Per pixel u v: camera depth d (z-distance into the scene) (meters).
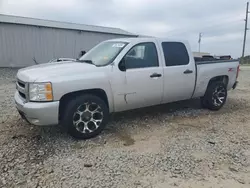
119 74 3.99
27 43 17.20
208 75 5.29
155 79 4.39
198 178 2.72
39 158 3.14
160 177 2.73
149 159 3.16
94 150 3.42
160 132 4.18
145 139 3.86
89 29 20.19
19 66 17.11
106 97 3.94
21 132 4.03
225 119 5.03
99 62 4.15
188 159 3.18
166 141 3.78
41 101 3.37
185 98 5.12
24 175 2.73
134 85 4.15
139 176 2.74
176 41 4.85
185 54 4.91
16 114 5.03
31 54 17.52
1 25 15.97
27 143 3.60
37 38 17.58
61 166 2.94
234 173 2.85
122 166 2.96
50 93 3.37
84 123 3.79
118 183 2.60
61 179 2.66
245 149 3.53
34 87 3.37
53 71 3.62
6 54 16.48
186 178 2.72
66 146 3.54
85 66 3.89
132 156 3.24
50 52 18.30
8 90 8.15
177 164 3.04
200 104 5.94
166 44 4.69
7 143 3.58
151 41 4.50
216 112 5.55
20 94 3.88
